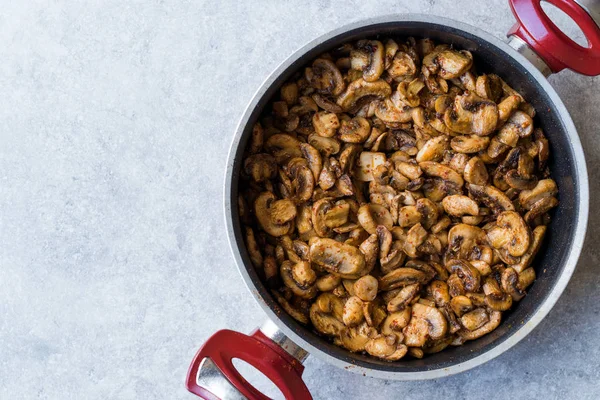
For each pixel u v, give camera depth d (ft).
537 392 2.88
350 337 2.66
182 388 2.93
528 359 2.88
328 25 2.92
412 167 2.67
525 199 2.67
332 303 2.68
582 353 2.87
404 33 2.64
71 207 2.95
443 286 2.67
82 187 2.95
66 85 2.95
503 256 2.66
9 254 2.96
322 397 2.90
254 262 2.64
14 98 2.96
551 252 2.66
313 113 2.72
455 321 2.64
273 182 2.71
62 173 2.95
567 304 2.88
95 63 2.94
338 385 2.90
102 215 2.95
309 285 2.64
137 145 2.94
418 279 2.65
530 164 2.66
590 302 2.87
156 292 2.93
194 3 2.94
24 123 2.96
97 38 2.95
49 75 2.95
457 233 2.67
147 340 2.93
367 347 2.64
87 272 2.94
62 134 2.95
